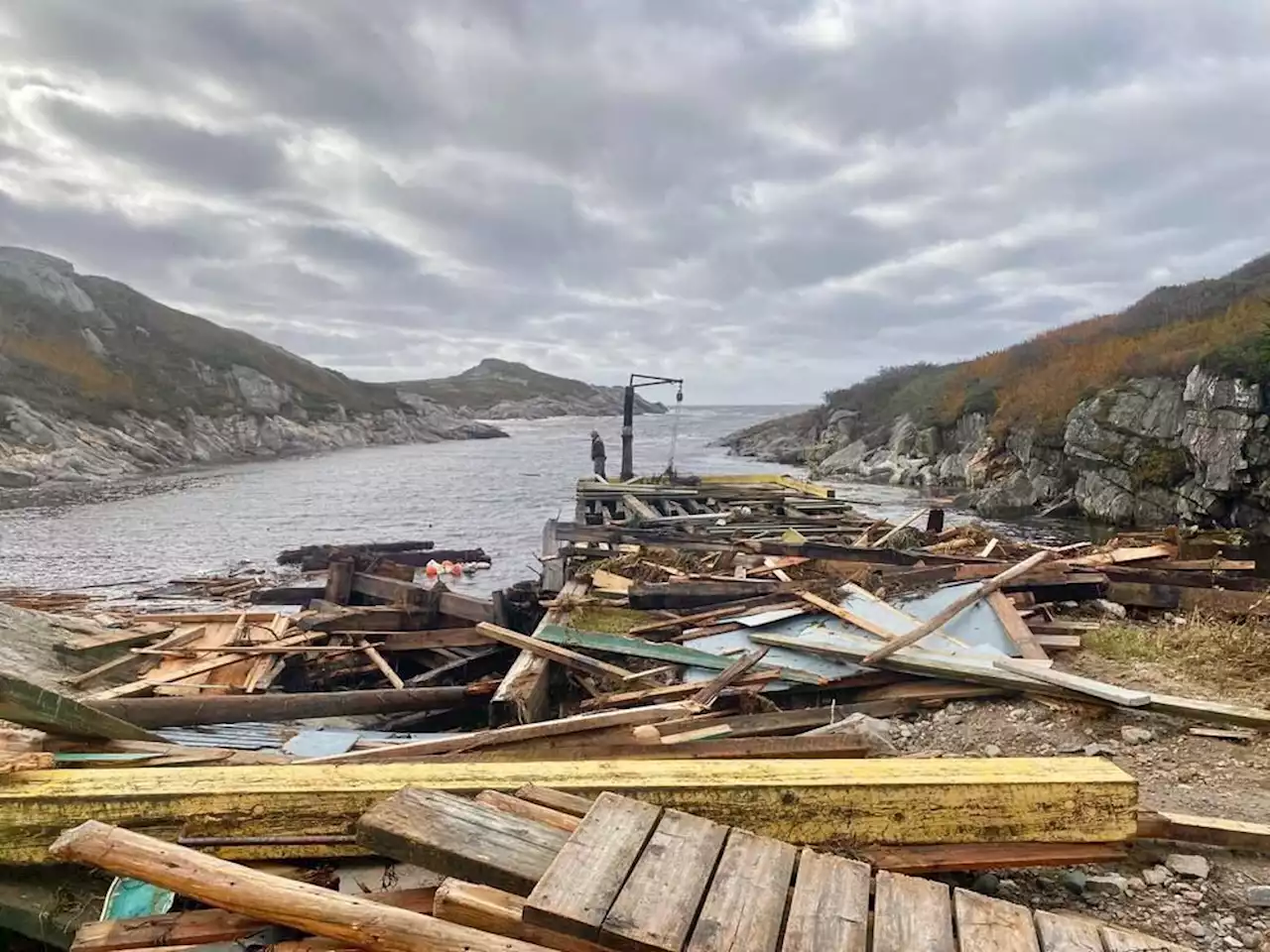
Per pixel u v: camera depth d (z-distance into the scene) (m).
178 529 25.64
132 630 9.61
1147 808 4.17
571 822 3.27
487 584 16.84
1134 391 28.70
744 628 8.55
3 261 63.84
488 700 7.83
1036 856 3.56
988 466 35.69
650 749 4.86
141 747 4.75
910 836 3.60
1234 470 23.67
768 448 63.66
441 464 53.78
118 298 71.88
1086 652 7.57
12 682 4.29
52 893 3.46
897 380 59.28
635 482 24.73
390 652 10.08
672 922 2.53
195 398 62.34
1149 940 2.73
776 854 3.00
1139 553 10.89
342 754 5.13
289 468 50.38
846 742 4.86
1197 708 5.65
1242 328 28.20
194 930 2.94
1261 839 3.89
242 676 8.74
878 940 2.57
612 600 10.13
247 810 3.51
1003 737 5.91
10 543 22.61
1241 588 9.65
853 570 10.90
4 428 41.81
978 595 8.34
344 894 2.87
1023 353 45.91
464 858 2.91
